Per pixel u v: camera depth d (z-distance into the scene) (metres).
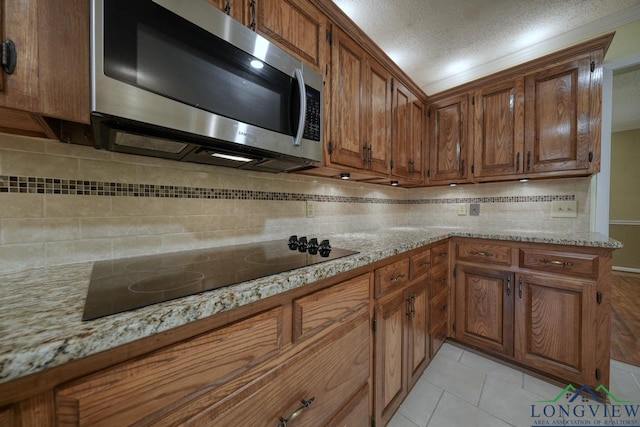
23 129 0.69
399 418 1.28
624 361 1.71
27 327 0.40
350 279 0.93
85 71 0.56
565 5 1.56
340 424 0.88
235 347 0.57
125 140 0.76
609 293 1.34
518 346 1.62
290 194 1.51
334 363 0.85
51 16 0.52
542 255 1.53
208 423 0.52
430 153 2.23
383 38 1.85
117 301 0.51
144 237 0.97
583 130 1.58
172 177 1.04
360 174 1.55
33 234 0.77
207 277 0.68
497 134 1.89
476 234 1.78
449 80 2.43
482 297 1.77
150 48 0.65
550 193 1.93
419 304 1.47
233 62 0.83
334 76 1.29
